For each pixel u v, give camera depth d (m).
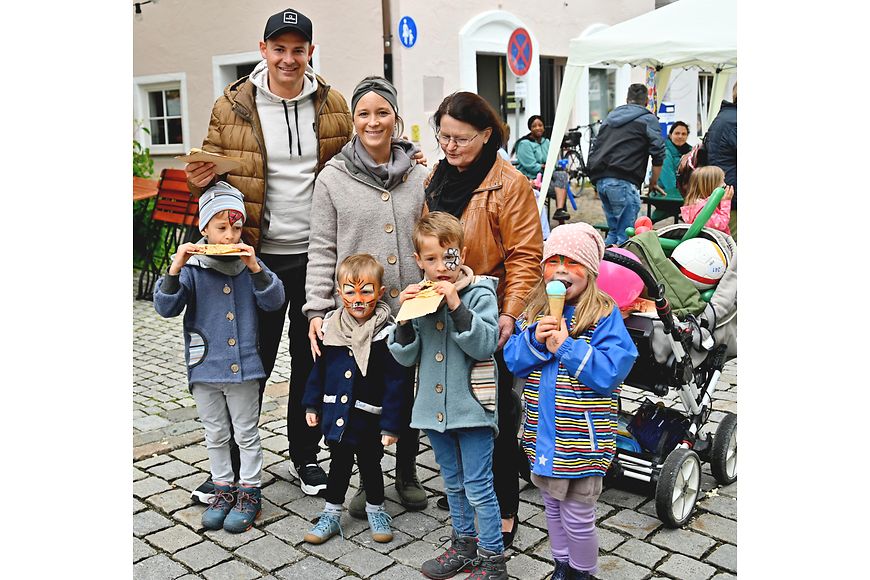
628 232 4.50
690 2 7.55
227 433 3.95
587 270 3.06
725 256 4.13
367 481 3.71
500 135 3.42
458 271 3.24
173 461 4.67
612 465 3.91
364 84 3.65
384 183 3.72
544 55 13.76
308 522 3.93
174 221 9.30
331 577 3.44
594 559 3.14
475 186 3.44
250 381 3.85
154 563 3.57
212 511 3.89
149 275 9.69
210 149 3.97
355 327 3.63
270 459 4.67
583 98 14.88
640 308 3.96
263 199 3.94
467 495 3.29
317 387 3.72
